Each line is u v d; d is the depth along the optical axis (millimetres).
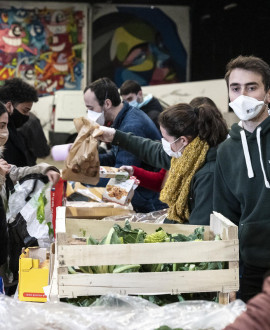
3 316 2012
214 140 3287
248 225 2877
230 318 1957
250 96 2912
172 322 1979
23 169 3883
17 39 15656
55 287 2422
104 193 4188
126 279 2363
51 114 12461
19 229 3762
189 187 3346
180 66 16156
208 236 2766
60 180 3840
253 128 2949
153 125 4926
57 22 15727
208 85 12273
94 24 16047
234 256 2412
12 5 15562
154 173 4379
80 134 3471
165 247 2379
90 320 1996
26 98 4867
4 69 15672
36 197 3797
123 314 2025
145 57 16219
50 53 15781
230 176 2990
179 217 3451
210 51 15195
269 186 2812
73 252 2344
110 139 4055
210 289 2406
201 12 15352
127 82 7246
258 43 13789
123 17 16062
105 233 2889
